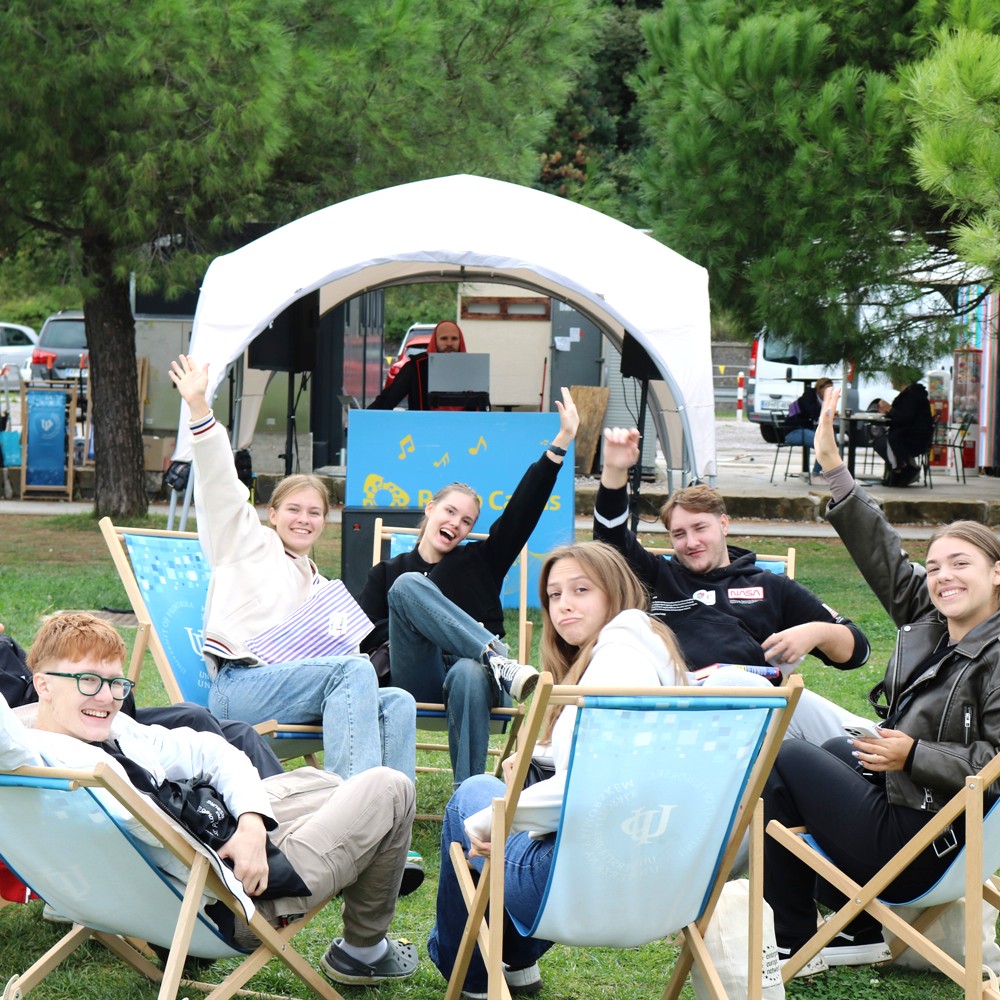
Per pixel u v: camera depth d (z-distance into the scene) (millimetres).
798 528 14297
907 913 3766
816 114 10352
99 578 10234
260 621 4934
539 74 12734
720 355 39188
